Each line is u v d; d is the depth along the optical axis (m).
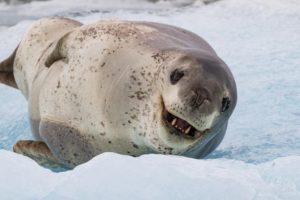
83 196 14.54
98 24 24.52
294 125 27.69
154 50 22.42
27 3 48.56
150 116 21.23
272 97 30.59
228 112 21.34
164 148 21.23
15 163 15.93
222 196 14.61
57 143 24.31
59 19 28.78
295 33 40.12
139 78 21.89
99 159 15.75
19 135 27.97
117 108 22.22
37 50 27.73
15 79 29.53
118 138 22.59
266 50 37.06
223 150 25.27
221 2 46.56
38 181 15.21
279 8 44.66
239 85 32.00
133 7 47.34
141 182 14.96
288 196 14.73
